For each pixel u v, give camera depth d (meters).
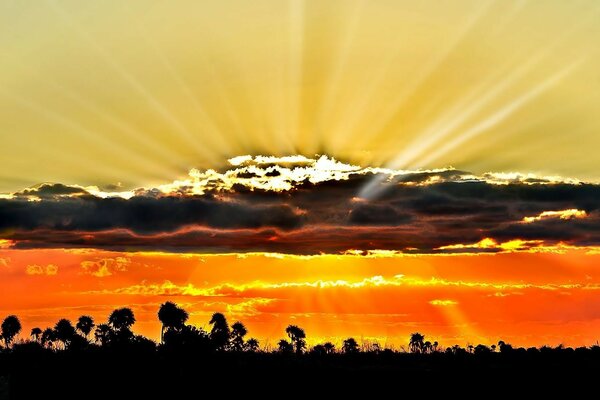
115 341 164.62
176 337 163.12
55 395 137.12
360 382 158.75
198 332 169.12
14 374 148.38
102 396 138.25
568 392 151.62
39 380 144.50
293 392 149.12
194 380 150.88
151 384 146.12
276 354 187.62
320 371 165.00
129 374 150.12
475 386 157.12
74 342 167.25
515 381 161.50
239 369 160.38
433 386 155.62
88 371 149.62
